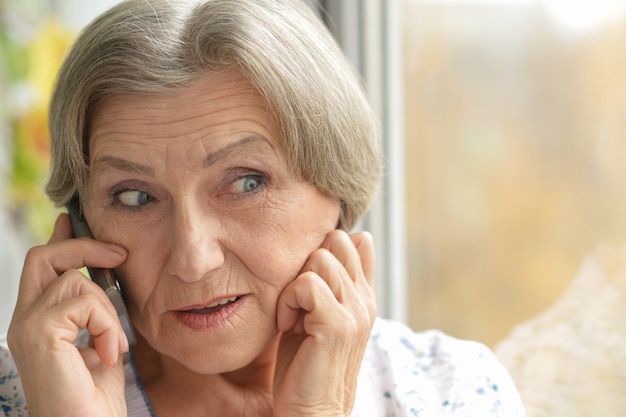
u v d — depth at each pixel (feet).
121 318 3.23
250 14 2.98
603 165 4.02
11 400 3.74
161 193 3.05
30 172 5.96
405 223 5.08
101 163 3.07
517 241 4.47
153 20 2.96
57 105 3.16
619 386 4.01
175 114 2.91
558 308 4.28
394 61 4.98
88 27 3.14
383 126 5.04
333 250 3.37
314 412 3.22
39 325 3.00
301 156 3.10
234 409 3.57
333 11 4.93
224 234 3.04
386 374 3.84
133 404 3.53
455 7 4.63
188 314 3.13
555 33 4.17
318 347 3.18
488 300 4.65
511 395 3.83
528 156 4.35
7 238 6.07
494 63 4.47
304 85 3.05
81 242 3.25
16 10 5.83
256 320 3.17
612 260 4.03
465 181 4.70
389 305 5.20
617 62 3.92
